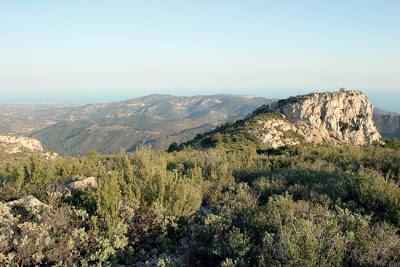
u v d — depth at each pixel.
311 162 14.44
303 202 7.14
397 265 4.89
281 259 4.90
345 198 8.20
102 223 6.57
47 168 10.18
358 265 5.01
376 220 6.88
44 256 5.67
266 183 9.30
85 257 5.80
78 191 8.32
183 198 7.40
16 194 8.66
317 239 5.16
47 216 6.71
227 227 6.32
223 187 9.64
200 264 5.86
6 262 5.44
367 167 11.40
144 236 6.62
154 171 8.76
